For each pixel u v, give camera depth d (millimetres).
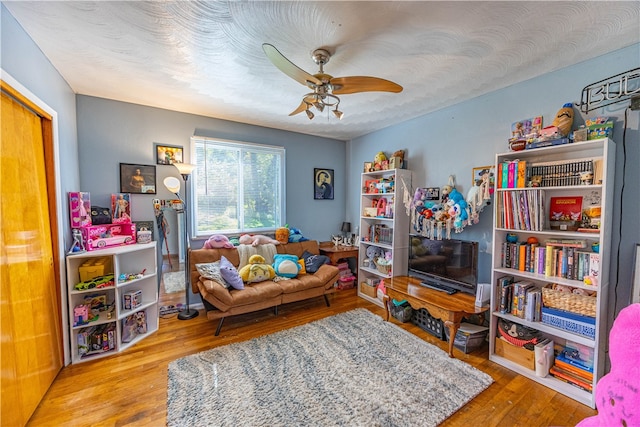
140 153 3033
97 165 2811
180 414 1627
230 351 2322
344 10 1522
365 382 1924
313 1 1448
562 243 2004
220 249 3225
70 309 2172
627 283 1845
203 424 1559
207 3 1465
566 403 1753
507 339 2178
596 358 1724
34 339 1721
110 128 2871
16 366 1528
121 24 1648
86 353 2230
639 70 1785
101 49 1924
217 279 2793
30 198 1767
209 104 3025
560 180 1996
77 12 1532
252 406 1693
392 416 1616
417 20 1605
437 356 2268
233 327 2801
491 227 2674
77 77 2355
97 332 2307
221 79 2414
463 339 2361
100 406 1705
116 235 2707
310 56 2018
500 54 1975
